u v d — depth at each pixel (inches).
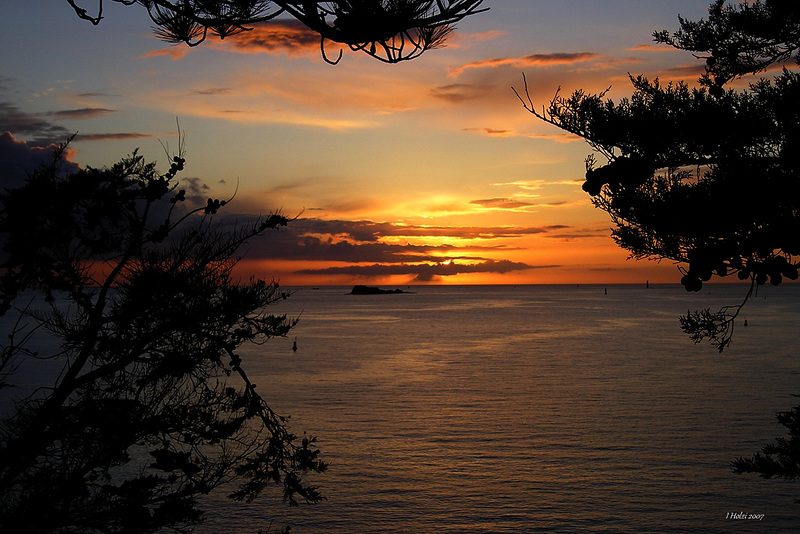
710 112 232.7
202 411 202.5
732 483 615.2
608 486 613.0
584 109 244.5
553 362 1694.1
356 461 697.0
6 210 166.4
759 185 225.5
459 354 1929.1
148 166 190.9
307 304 6889.8
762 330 2743.6
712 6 285.4
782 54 279.4
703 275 203.6
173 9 160.4
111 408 181.0
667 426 864.3
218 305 191.5
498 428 865.5
